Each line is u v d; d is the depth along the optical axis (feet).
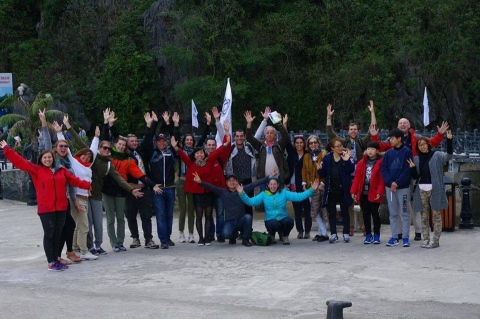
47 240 35.65
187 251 40.70
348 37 118.73
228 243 43.01
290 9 124.57
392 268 34.53
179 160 44.68
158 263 37.42
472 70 104.58
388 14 118.62
